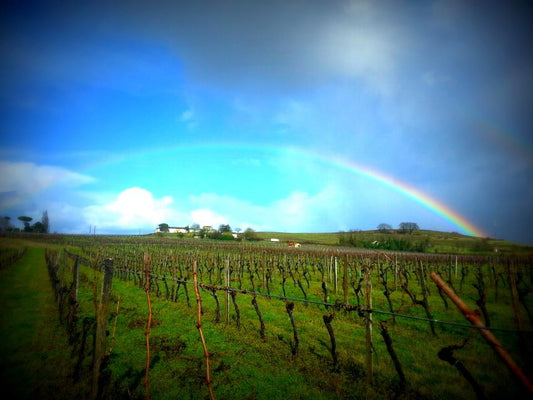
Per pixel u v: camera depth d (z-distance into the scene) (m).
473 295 19.44
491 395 6.79
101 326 6.11
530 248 68.44
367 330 7.42
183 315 13.40
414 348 9.69
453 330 11.61
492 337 2.80
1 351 8.98
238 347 9.69
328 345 9.89
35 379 7.37
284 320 12.77
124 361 8.56
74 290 10.72
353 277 25.67
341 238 101.56
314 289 20.88
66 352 8.99
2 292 17.33
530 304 16.94
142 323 12.07
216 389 7.14
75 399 6.52
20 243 67.19
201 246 61.78
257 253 44.28
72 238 91.06
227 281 15.57
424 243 78.19
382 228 133.25
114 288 20.53
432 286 22.50
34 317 12.35
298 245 92.56
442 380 7.50
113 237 101.62
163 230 152.50
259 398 6.75
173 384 7.33
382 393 6.94
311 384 7.36
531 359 8.33
